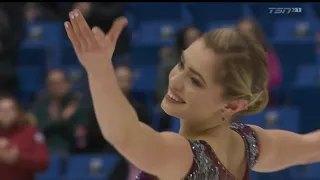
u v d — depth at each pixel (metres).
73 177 16.11
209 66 3.96
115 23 3.31
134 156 3.65
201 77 3.99
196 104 4.07
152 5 22.52
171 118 15.90
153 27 21.19
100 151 16.56
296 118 16.09
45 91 17.78
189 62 4.05
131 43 20.80
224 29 4.11
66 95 17.25
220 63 3.94
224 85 3.95
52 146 16.77
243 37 4.02
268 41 18.80
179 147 3.86
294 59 19.44
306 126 17.62
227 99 4.00
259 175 13.63
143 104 15.80
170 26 21.12
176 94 4.16
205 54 3.99
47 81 18.17
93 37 3.25
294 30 19.98
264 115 15.92
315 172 15.05
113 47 3.34
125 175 14.92
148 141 3.65
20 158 14.13
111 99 3.42
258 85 4.07
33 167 14.24
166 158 3.78
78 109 16.94
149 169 3.77
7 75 20.09
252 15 20.72
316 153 4.88
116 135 3.53
